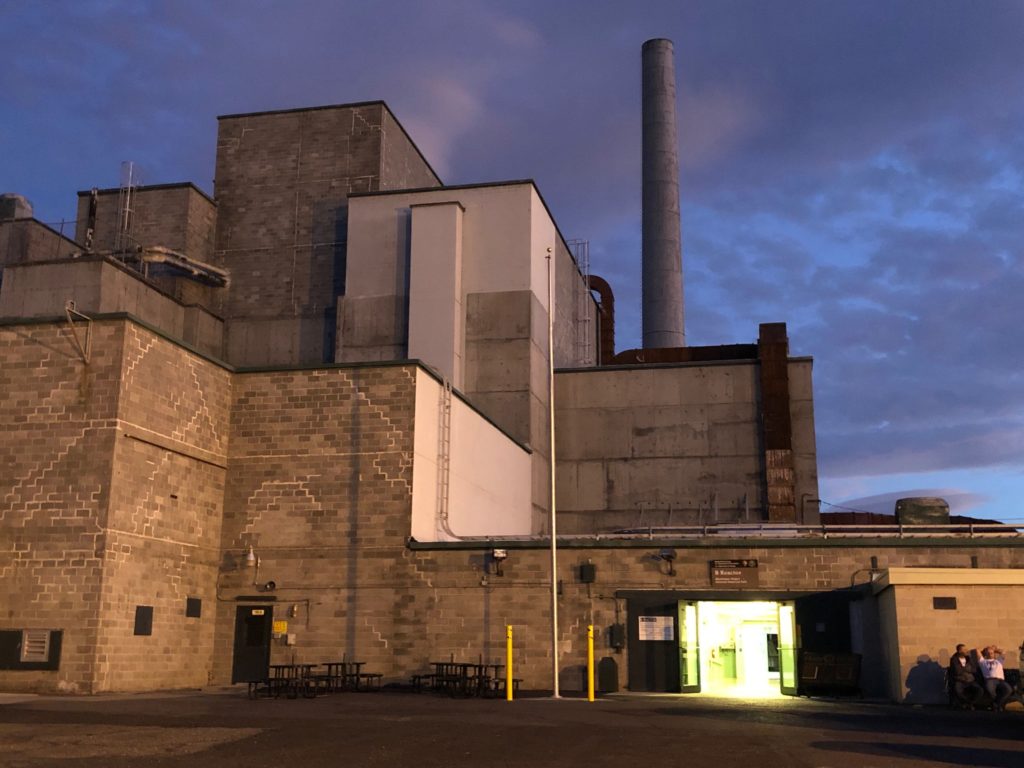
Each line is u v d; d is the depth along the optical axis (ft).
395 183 171.63
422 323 145.18
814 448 153.17
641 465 156.04
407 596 96.48
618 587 94.32
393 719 59.11
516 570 95.50
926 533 113.09
